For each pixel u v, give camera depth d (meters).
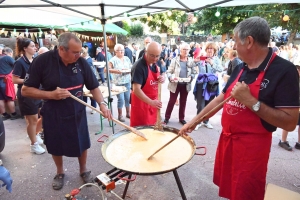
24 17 5.42
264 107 1.14
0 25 7.13
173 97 4.04
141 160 1.51
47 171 2.67
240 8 12.70
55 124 2.07
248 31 1.17
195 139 3.50
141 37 17.69
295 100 1.14
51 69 1.93
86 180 2.40
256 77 1.25
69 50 1.80
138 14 3.40
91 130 3.94
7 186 1.47
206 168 2.71
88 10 3.11
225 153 1.48
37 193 2.28
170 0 2.53
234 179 1.42
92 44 11.77
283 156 2.96
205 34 23.02
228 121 1.41
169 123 4.23
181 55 3.96
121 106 4.28
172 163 1.46
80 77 2.07
